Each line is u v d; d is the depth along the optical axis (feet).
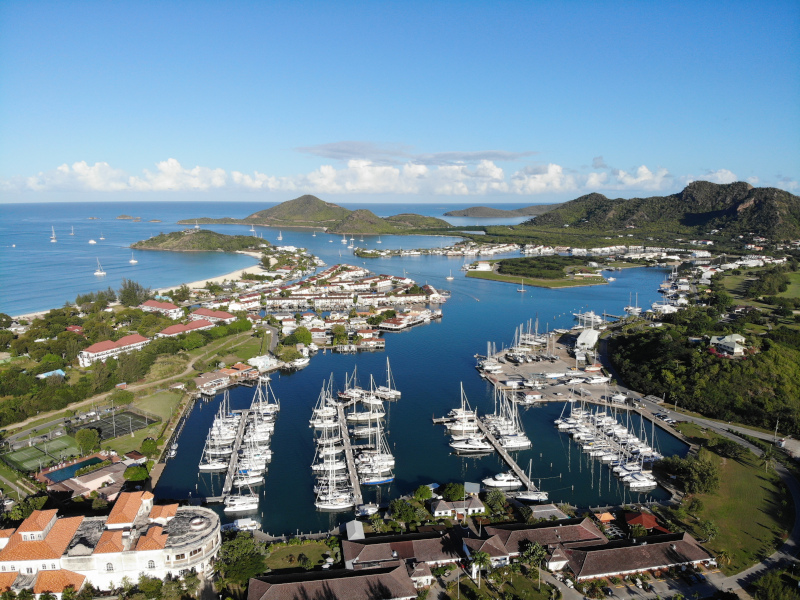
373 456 593.01
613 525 461.37
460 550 415.44
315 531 461.78
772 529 453.99
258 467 564.71
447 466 590.14
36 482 514.27
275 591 351.25
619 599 366.02
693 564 401.90
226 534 435.53
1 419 649.61
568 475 569.64
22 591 346.74
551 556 399.03
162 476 560.20
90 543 380.37
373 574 367.86
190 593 363.76
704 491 513.45
